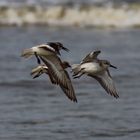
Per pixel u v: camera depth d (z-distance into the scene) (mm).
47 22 59281
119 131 21359
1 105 25141
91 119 23031
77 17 59906
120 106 25250
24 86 29250
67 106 25172
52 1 65625
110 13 59625
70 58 38031
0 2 63500
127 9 60125
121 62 35781
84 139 20344
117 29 56219
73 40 47531
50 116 23422
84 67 14023
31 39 47344
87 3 64500
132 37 49688
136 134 21031
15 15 60344
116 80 30609
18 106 25031
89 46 43625
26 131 21219
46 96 27156
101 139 20359
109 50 41375
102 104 25578
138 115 23641
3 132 21109
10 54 38500
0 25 58062
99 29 56406
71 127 21828
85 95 27375
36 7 61438
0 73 32031
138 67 34000
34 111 24156
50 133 21016
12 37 48469
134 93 27625
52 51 13023
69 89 13039
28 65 34594
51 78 13148
